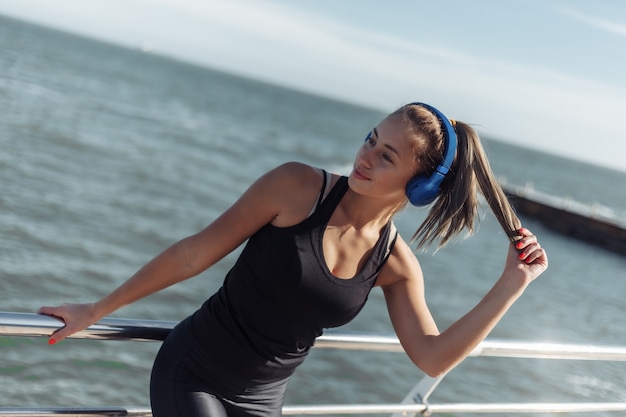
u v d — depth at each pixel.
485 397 11.34
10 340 9.79
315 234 1.86
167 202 26.08
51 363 9.66
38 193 21.44
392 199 1.98
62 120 38.88
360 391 11.37
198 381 1.94
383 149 1.91
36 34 159.25
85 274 15.35
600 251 42.47
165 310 13.77
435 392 11.34
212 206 27.89
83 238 18.05
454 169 2.02
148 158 35.00
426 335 2.08
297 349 1.97
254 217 1.88
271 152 56.66
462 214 2.07
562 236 44.66
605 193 108.38
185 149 43.22
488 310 2.05
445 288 22.06
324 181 1.90
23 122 34.03
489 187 2.05
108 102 57.25
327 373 11.66
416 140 1.91
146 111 59.50
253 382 1.96
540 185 89.06
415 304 2.12
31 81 54.69
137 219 22.00
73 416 1.81
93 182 25.73
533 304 22.67
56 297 13.68
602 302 26.69
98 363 10.09
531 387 11.47
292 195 1.86
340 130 116.44
